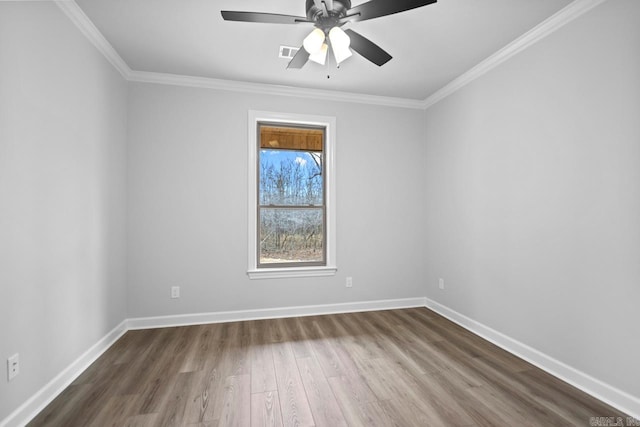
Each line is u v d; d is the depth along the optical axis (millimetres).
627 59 1735
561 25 2113
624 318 1751
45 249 1786
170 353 2449
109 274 2596
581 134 1980
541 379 2080
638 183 1687
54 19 1864
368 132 3623
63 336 1955
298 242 3533
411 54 2670
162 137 3053
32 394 1677
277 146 3479
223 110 3201
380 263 3650
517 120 2471
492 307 2719
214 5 2033
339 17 1704
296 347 2574
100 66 2441
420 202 3748
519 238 2447
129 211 2971
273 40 2459
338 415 1692
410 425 1612
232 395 1878
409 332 2922
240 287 3242
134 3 2004
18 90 1581
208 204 3160
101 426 1600
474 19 2182
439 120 3498
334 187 3504
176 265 3080
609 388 1812
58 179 1906
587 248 1943
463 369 2213
